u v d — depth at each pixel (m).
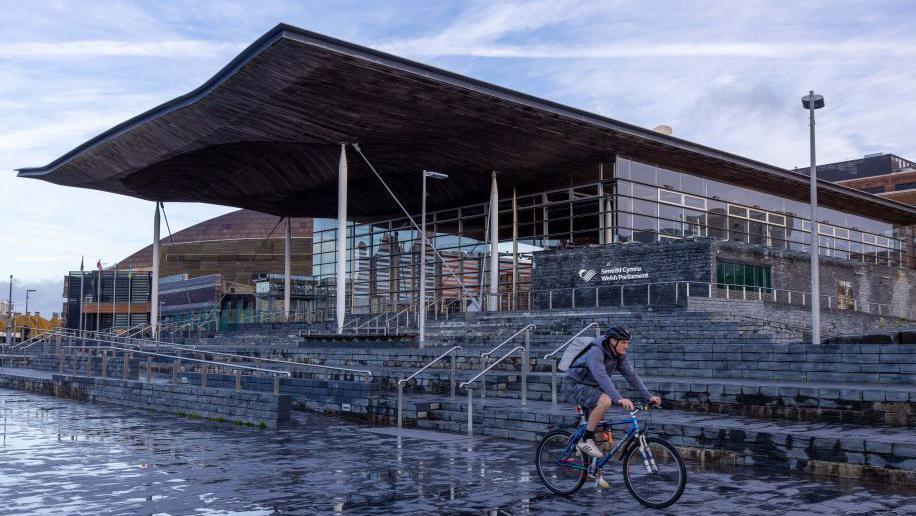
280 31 28.33
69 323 91.19
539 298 41.03
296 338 40.94
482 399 17.27
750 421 12.50
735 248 37.59
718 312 28.03
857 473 9.81
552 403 15.63
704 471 10.38
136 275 92.00
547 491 9.10
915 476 9.33
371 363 25.98
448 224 50.88
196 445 13.36
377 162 43.88
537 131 37.56
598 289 38.88
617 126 37.34
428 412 16.23
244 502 8.59
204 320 60.31
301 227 103.75
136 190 53.69
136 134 42.00
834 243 55.47
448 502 8.52
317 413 18.78
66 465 11.22
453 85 32.12
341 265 39.47
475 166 43.75
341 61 29.94
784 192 50.66
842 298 47.72
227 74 32.91
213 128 38.53
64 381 25.88
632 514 7.89
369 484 9.60
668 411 14.35
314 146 41.72
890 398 12.05
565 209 43.69
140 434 15.06
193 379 21.83
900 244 62.31
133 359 27.34
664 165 43.56
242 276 99.25
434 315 45.44
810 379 16.48
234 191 52.78
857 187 101.19
